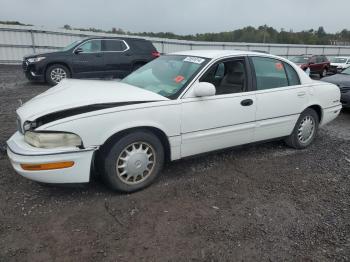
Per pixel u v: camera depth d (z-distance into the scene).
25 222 2.97
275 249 2.71
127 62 12.15
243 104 4.18
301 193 3.72
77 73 11.60
